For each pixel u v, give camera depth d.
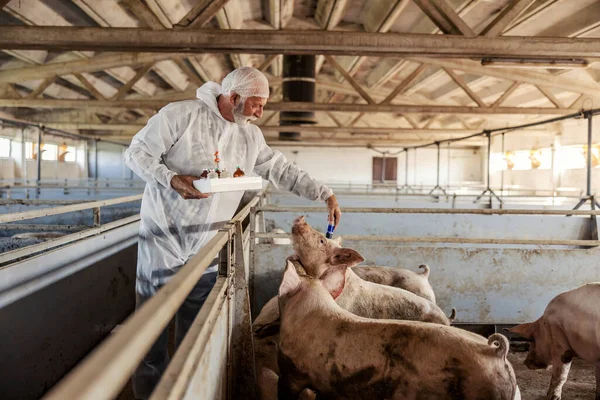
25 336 2.14
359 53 3.96
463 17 6.06
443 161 18.02
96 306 2.97
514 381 1.48
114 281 3.30
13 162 11.46
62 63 7.40
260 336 2.21
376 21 6.67
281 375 1.82
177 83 10.11
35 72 7.45
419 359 1.48
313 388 1.73
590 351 2.08
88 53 7.29
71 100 7.58
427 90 11.73
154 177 1.75
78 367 0.52
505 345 1.42
